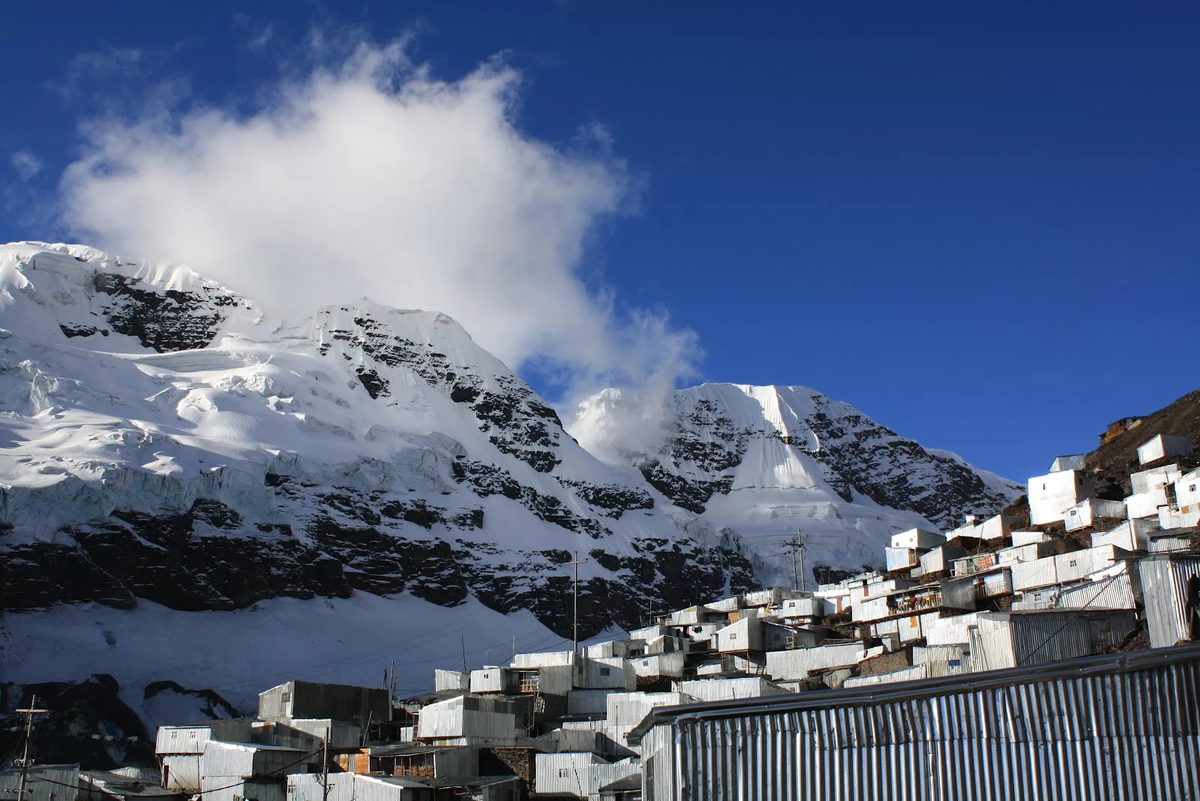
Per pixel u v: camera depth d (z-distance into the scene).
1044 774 33.38
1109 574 82.81
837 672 98.94
